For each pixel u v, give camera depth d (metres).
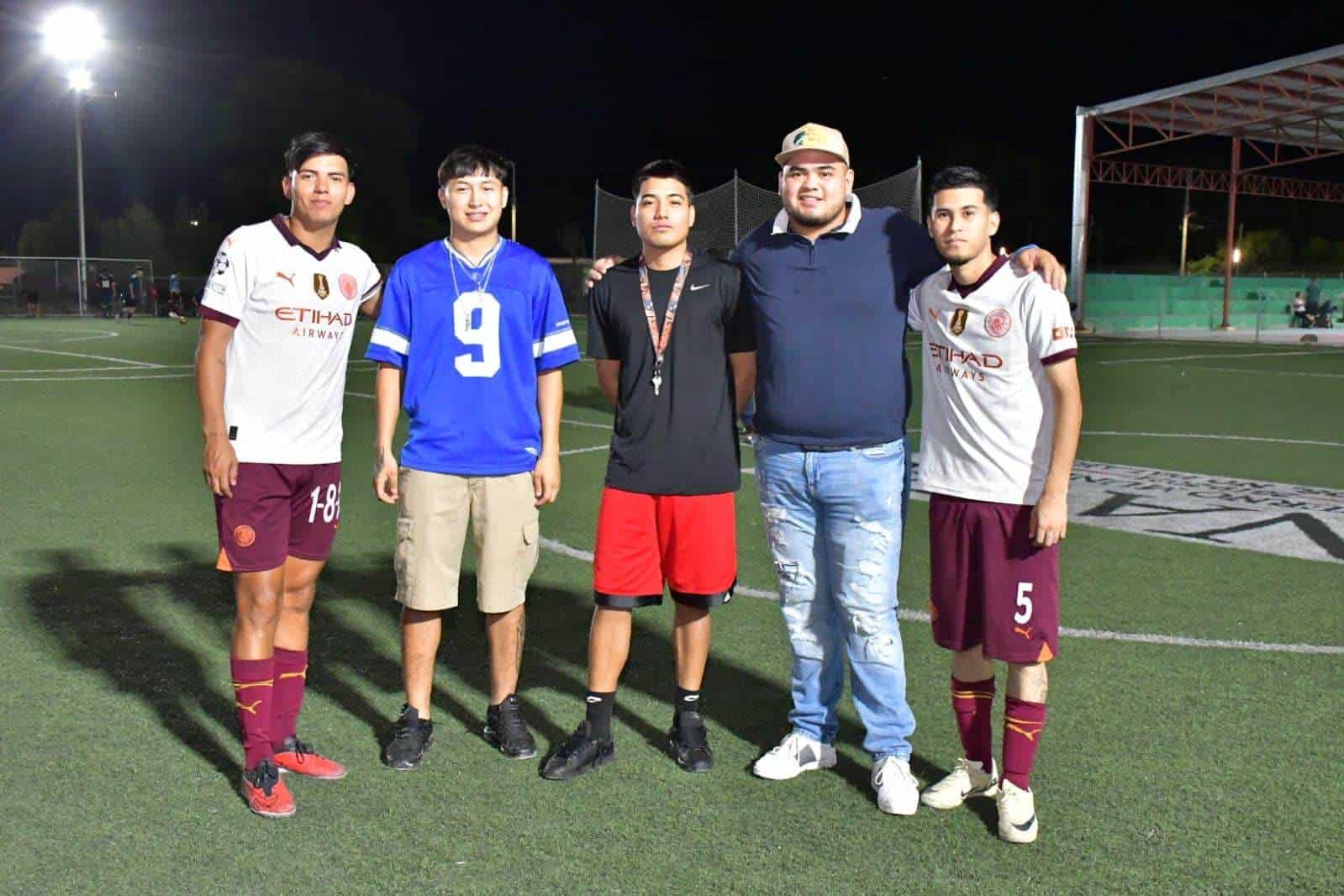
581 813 3.62
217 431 3.59
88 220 54.81
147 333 30.84
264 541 3.65
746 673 4.91
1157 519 7.96
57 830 3.45
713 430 3.89
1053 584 3.51
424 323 3.96
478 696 4.64
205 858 3.30
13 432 11.55
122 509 7.90
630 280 3.92
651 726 4.36
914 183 21.50
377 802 3.68
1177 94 31.52
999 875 3.25
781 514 3.88
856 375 3.70
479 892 3.14
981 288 3.45
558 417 4.13
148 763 3.92
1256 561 6.80
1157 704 4.51
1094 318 37.59
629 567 3.94
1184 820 3.58
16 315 40.12
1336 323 43.00
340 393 3.90
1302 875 3.25
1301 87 30.55
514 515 4.03
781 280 3.74
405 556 4.00
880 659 3.74
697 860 3.33
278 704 3.89
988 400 3.49
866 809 3.68
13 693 4.52
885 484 3.75
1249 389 17.95
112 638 5.21
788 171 3.62
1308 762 3.99
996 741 4.23
